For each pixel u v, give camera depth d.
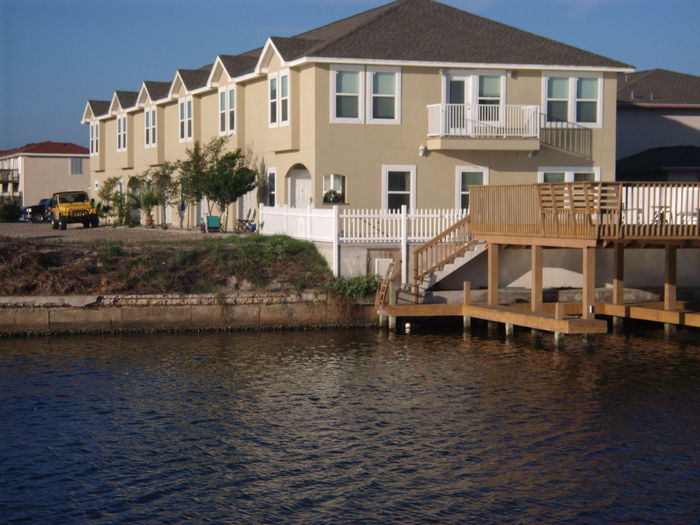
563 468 15.73
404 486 14.91
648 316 27.98
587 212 23.97
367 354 25.14
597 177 37.47
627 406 19.61
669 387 21.31
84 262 29.48
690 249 31.88
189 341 26.95
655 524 13.43
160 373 22.58
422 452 16.55
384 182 35.09
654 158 46.94
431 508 14.03
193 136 46.59
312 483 15.06
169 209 51.75
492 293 28.62
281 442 17.12
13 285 27.91
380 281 29.62
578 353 25.34
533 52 36.91
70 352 25.06
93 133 63.69
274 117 38.03
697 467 15.80
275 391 20.84
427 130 35.44
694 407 19.55
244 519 13.64
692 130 50.69
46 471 15.50
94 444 16.92
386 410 19.27
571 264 30.94
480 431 17.80
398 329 29.52
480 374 22.64
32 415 18.70
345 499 14.39
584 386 21.38
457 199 35.88
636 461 16.09
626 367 23.45
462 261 29.69
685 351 25.66
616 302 29.39
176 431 17.75
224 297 28.86
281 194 37.78
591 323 24.45
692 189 24.62
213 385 21.38
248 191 39.78
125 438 17.30
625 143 49.94
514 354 25.19
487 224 28.59
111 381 21.66
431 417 18.75
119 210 49.50
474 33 37.94
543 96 36.62
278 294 29.19
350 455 16.41
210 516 13.73
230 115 42.59
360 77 34.59
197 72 48.12
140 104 53.44
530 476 15.36
